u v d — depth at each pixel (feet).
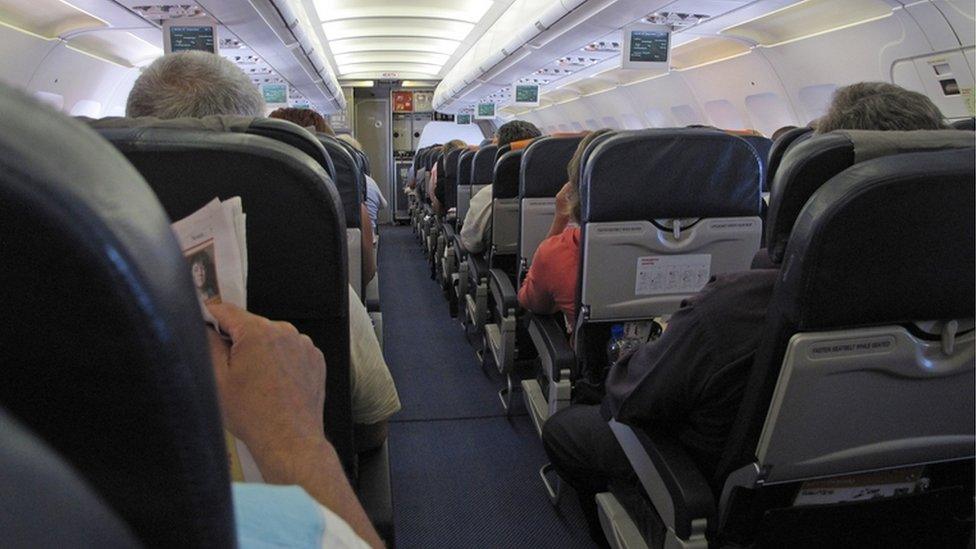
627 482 5.91
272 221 2.75
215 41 19.54
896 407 3.57
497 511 8.42
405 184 43.11
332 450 1.80
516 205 12.44
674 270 6.83
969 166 2.89
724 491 4.11
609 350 7.59
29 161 0.56
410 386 12.85
